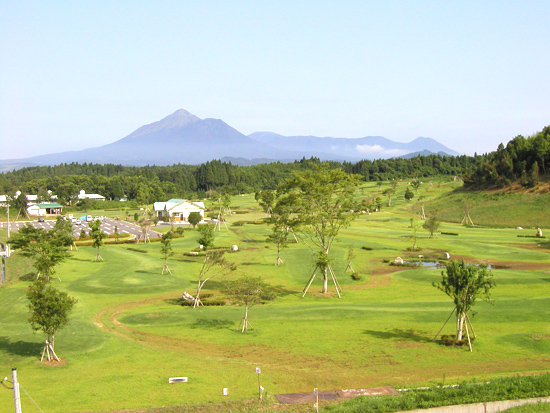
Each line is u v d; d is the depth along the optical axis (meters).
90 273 69.44
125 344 37.12
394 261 76.31
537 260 76.94
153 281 64.06
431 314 45.22
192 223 130.88
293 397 26.83
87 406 25.72
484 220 138.25
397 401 24.92
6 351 35.38
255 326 42.62
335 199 60.66
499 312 44.50
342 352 34.91
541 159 159.25
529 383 26.73
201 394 27.42
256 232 118.19
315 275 68.31
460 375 30.20
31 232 80.81
